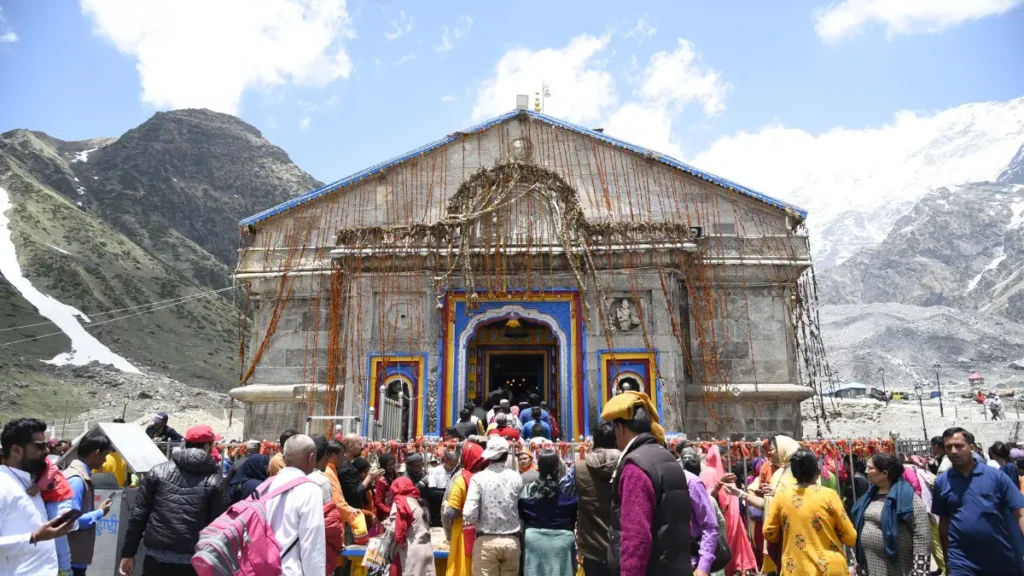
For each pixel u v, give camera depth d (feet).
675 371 76.54
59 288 373.20
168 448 47.70
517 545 27.61
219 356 383.86
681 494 18.79
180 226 576.20
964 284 650.43
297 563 19.93
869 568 26.00
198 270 508.12
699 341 81.92
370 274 80.43
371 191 89.76
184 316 410.11
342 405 81.20
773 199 86.02
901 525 25.39
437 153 90.33
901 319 405.39
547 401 88.89
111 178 581.12
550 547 26.68
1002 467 36.24
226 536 18.79
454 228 80.53
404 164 90.27
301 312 86.94
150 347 356.38
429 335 78.59
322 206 89.86
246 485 29.17
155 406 259.19
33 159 555.69
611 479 22.17
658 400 75.51
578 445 50.01
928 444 52.47
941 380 329.11
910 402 215.10
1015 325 400.67
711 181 87.04
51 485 22.89
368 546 29.99
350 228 82.17
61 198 479.41
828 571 23.30
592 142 89.56
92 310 365.81
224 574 18.33
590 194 87.97
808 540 23.81
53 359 302.86
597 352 77.41
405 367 78.38
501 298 79.77
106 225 483.10
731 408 81.87
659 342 77.20
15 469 21.67
